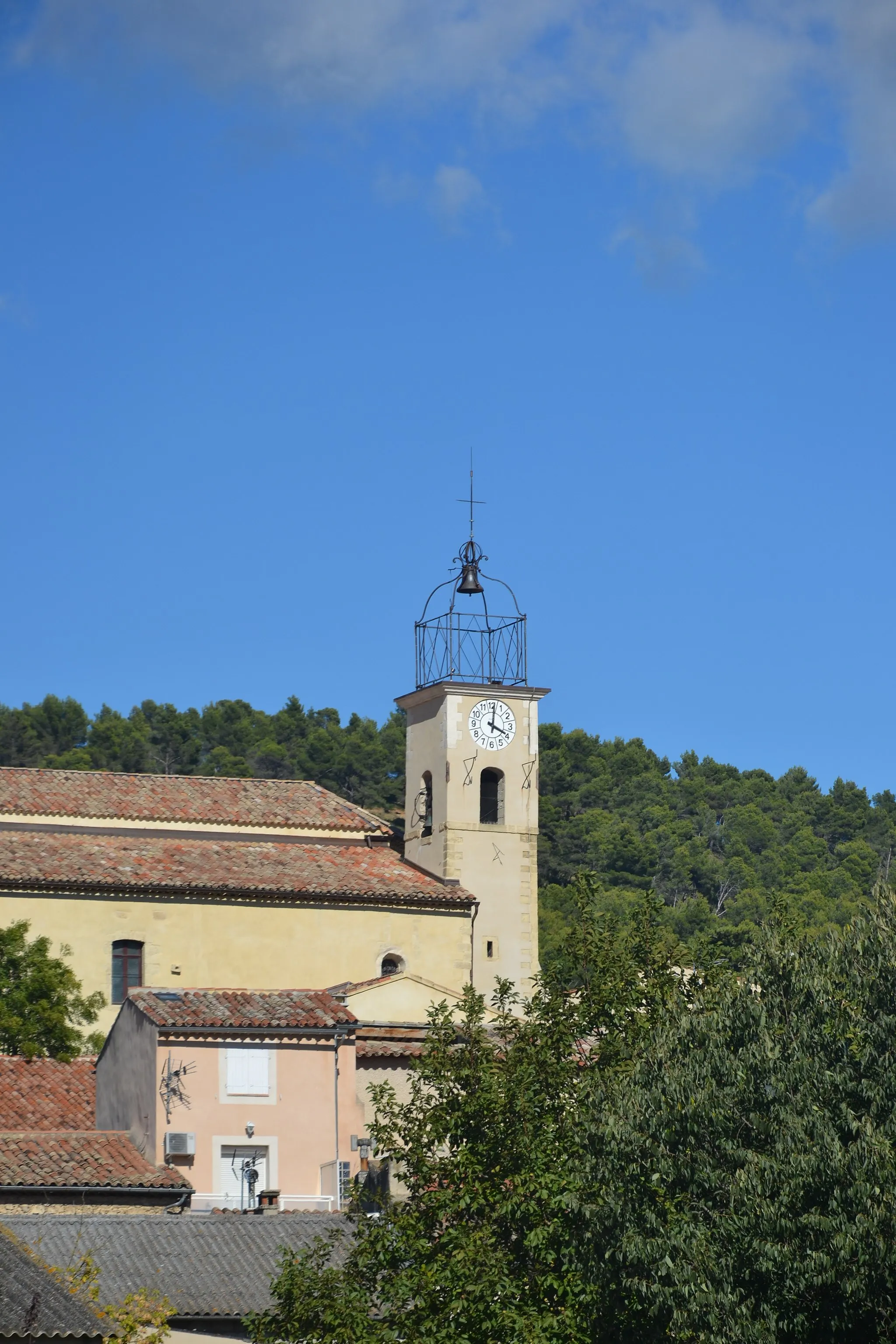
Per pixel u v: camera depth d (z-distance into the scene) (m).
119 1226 54.94
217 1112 64.81
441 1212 47.81
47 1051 76.00
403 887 86.62
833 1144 40.25
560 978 57.72
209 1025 65.38
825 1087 41.84
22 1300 41.50
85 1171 61.56
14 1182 59.88
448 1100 51.41
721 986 49.62
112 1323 43.25
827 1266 39.38
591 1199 44.19
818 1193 40.28
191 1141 63.66
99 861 82.25
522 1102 49.31
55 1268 46.28
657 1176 42.75
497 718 94.19
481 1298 44.69
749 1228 40.78
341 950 84.44
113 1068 68.50
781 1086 42.03
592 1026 54.56
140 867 82.81
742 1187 40.97
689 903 181.12
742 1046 43.88
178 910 82.06
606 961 57.22
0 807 84.75
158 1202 61.84
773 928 47.34
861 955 44.03
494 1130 49.44
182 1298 51.97
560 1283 45.03
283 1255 51.50
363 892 84.94
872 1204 39.38
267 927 83.44
